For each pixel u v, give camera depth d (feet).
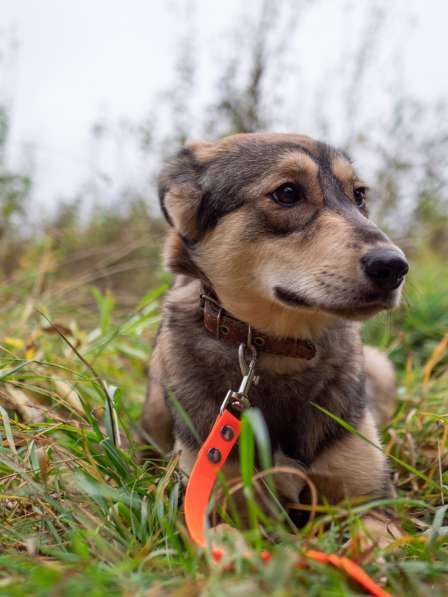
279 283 1.59
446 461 1.83
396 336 3.10
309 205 1.62
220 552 1.09
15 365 2.15
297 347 1.62
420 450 1.94
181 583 1.04
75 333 2.47
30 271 3.34
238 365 1.65
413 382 2.53
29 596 0.99
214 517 1.30
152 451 2.07
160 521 1.28
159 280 3.58
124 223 4.22
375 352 2.46
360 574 1.02
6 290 3.00
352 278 1.48
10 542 1.28
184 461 1.65
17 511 1.40
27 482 1.36
